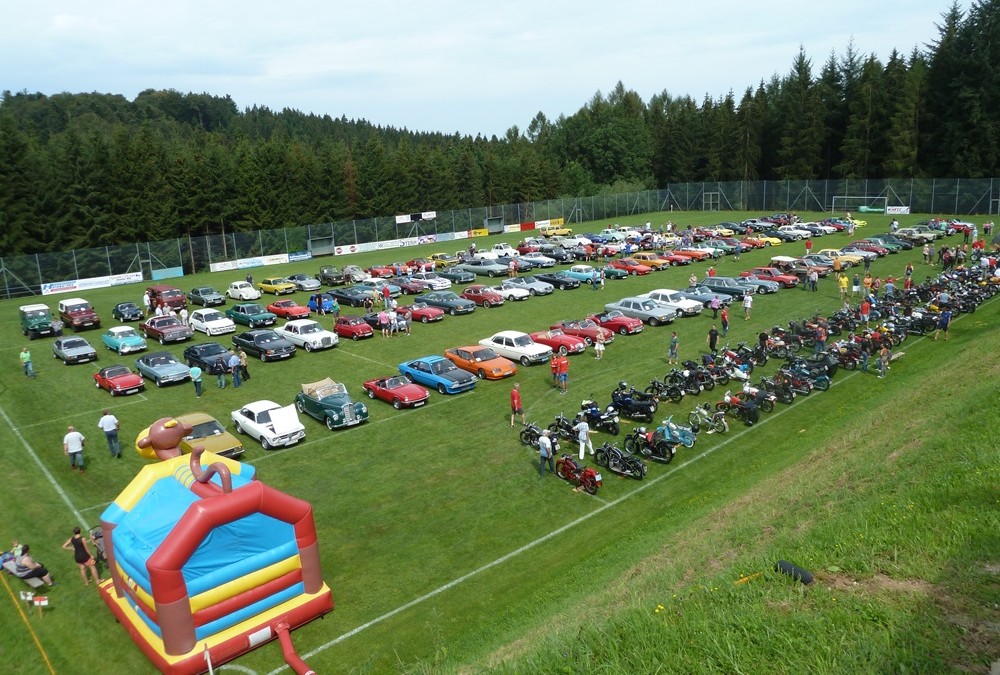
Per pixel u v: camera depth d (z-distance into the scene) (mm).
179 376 30078
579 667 7500
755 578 8938
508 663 8578
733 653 7148
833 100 90000
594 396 27188
